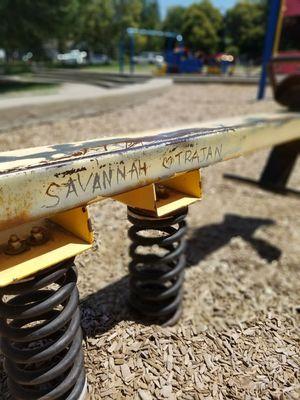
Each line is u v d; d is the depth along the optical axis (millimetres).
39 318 1685
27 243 1435
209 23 43438
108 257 2795
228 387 1786
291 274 3441
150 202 1690
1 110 5129
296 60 4512
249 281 3246
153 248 3004
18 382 1505
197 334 2178
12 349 1477
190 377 1825
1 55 40875
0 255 1356
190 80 15844
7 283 1214
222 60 25734
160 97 10031
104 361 1852
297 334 2258
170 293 2258
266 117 3150
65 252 1382
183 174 1927
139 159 1550
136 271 2252
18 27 13797
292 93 4391
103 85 12969
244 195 5082
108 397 1688
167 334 2094
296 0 7703
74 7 14539
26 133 5051
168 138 1759
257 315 2551
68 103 6250
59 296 1440
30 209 1252
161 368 1855
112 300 2391
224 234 4020
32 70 24203
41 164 1284
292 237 4117
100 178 1426
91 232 1426
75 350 1577
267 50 9945
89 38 41969
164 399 1697
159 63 33719
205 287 3049
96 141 1740
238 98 10602
